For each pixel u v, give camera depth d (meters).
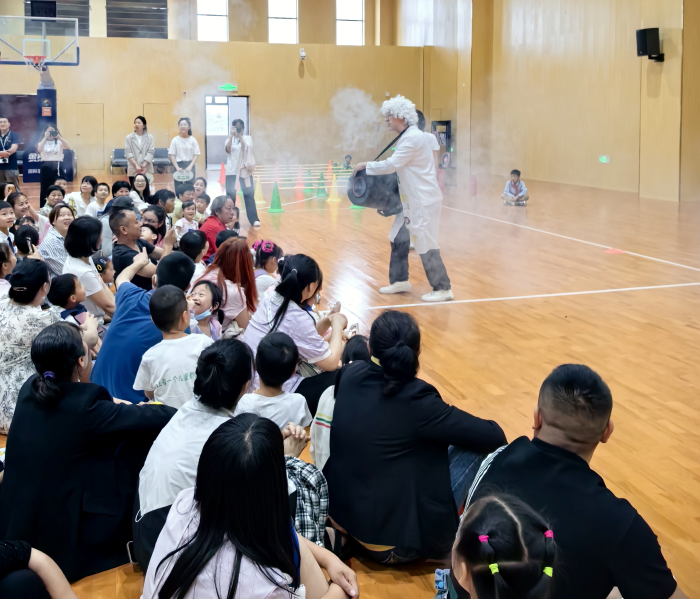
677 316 5.72
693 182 13.35
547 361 4.68
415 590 2.44
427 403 2.41
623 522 1.62
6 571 1.80
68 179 15.04
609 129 15.23
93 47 19.03
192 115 19.95
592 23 15.41
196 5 20.67
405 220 6.24
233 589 1.46
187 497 1.69
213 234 6.45
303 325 3.38
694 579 2.43
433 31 20.77
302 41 21.84
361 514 2.46
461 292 6.64
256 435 1.54
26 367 3.60
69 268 4.35
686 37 12.90
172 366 2.96
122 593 2.41
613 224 10.72
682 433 3.58
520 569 1.17
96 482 2.50
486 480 1.77
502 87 18.86
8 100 16.53
